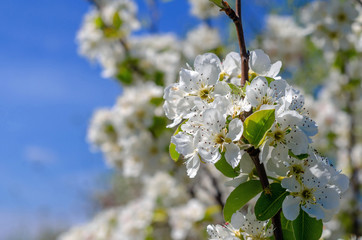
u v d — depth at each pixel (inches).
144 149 38.7
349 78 37.2
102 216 46.1
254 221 15.3
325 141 40.8
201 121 14.9
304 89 43.2
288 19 44.6
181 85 15.5
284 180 14.6
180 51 46.6
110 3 42.7
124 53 42.9
